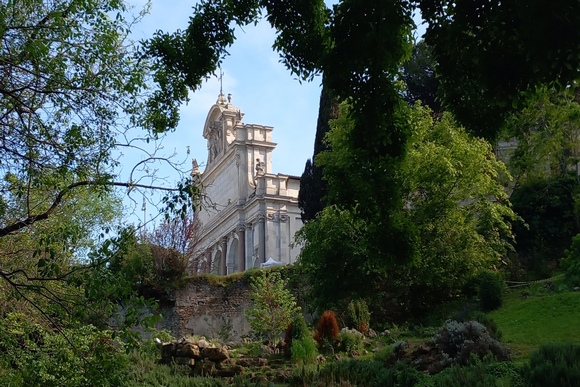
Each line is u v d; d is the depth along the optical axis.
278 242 47.94
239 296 32.16
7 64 9.62
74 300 9.78
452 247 27.86
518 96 10.32
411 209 29.11
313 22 12.64
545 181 33.56
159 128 10.52
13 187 10.20
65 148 9.81
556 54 8.66
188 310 31.30
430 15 11.03
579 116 31.48
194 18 12.72
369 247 13.20
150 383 19.92
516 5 8.98
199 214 58.53
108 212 13.54
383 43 10.81
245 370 21.84
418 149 28.81
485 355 18.59
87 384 9.47
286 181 49.72
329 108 39.16
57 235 9.70
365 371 19.22
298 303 31.67
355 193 13.09
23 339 10.95
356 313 26.56
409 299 28.38
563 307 23.33
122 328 9.40
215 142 56.91
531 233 31.97
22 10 9.82
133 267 30.69
